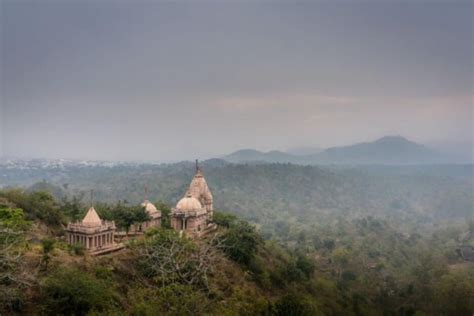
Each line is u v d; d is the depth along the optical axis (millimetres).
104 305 54688
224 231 99750
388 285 140125
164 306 56906
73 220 95625
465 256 178875
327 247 193125
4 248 57500
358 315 108188
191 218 97812
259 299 74000
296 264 118875
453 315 109625
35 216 89188
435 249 189750
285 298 72250
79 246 69562
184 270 73188
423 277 140375
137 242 77312
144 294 60781
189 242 80125
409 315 111312
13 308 52562
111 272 65750
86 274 58812
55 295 54438
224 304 68188
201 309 57375
